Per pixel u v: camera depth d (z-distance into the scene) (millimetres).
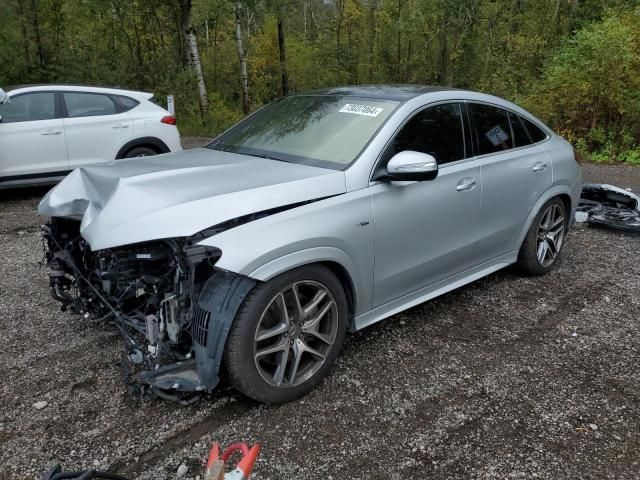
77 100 7570
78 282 3355
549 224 4910
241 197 2787
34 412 2873
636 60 12227
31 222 6488
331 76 21812
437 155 3760
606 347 3713
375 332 3828
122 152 7891
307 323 2990
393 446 2676
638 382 3305
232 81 23344
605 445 2730
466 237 3994
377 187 3301
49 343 3572
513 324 4016
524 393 3152
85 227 2805
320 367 3086
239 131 4188
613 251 5730
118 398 3000
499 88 17234
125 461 2537
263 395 2846
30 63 14422
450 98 3982
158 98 16516
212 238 2621
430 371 3350
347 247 3086
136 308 3111
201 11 17703
